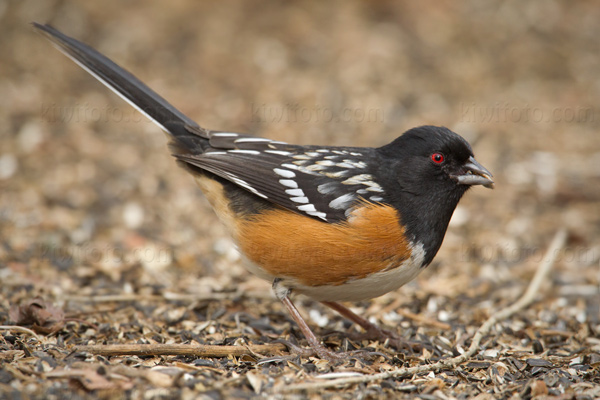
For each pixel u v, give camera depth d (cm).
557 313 934
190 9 1883
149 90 841
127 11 1844
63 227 1120
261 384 614
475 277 1066
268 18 1872
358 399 615
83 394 571
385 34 1839
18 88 1552
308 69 1694
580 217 1277
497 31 1903
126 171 1331
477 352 770
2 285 890
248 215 742
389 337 810
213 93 1584
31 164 1310
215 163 761
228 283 984
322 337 809
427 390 648
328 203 716
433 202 741
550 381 678
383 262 713
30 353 659
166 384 596
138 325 799
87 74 1664
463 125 1543
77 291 909
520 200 1330
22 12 1777
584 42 1884
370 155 771
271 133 1452
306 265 719
